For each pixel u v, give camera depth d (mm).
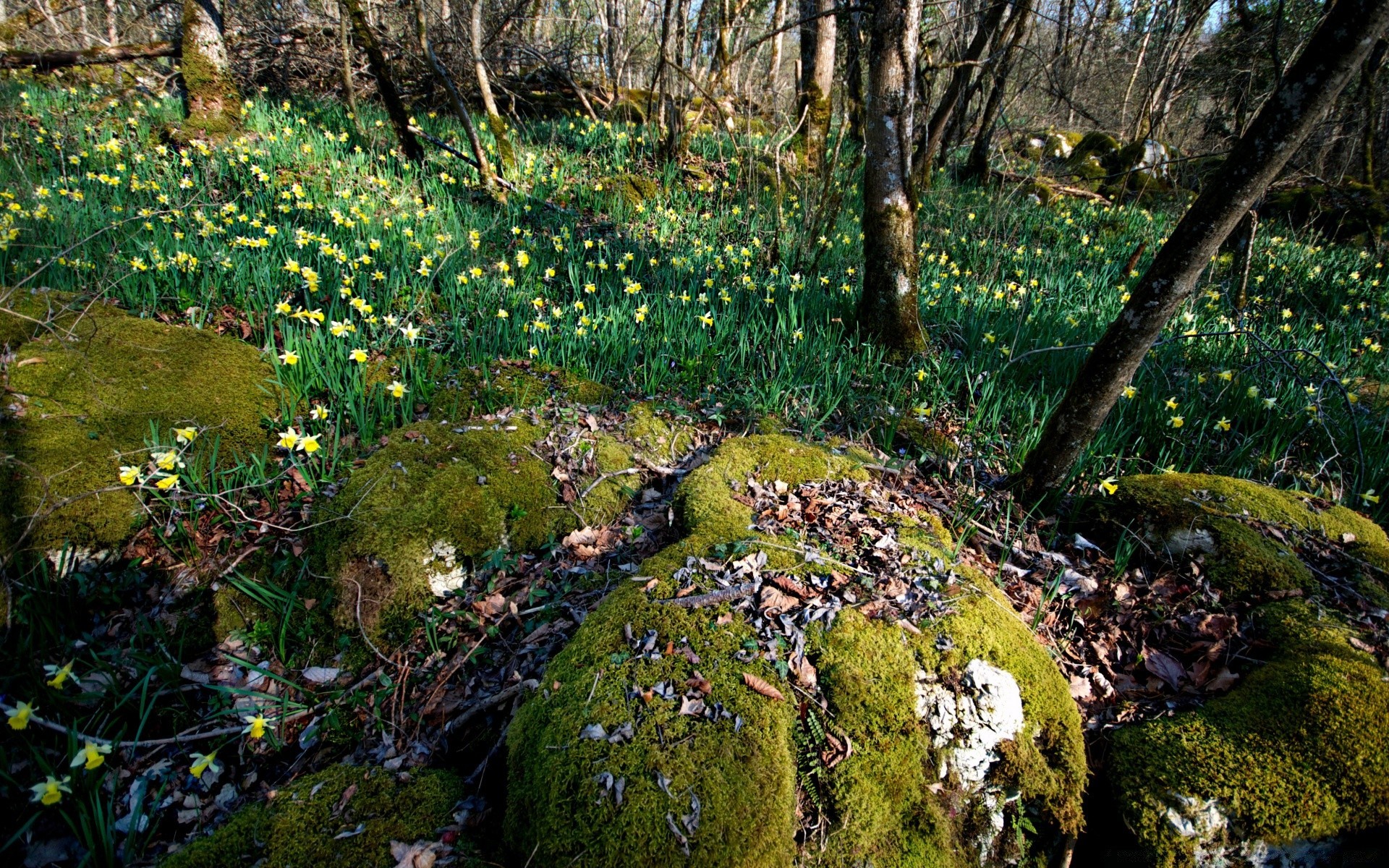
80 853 1840
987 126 11039
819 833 1814
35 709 1921
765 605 2188
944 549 2578
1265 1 11750
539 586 2648
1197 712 2162
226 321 3857
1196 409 4262
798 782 1858
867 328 4609
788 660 2041
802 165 9180
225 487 2797
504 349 4137
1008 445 3734
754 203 7512
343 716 2213
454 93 6469
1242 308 6461
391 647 2441
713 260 5770
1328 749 1953
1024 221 9180
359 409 3283
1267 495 3045
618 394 3836
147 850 1864
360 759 2115
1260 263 8172
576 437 3293
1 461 2543
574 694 1915
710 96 8062
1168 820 1902
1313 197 10703
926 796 1929
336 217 4840
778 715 1903
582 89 11422
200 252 4270
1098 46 15148
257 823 1783
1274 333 5875
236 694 2199
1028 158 13703
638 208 7238
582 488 3051
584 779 1718
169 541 2598
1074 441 2990
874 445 3684
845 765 1888
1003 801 1996
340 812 1816
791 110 11539
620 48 12469
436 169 7320
